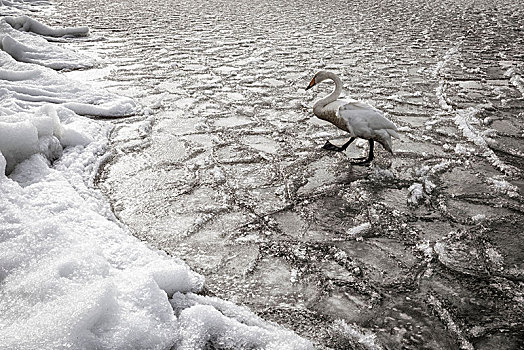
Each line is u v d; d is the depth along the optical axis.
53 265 2.82
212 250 3.74
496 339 2.90
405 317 3.07
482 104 7.69
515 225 4.17
